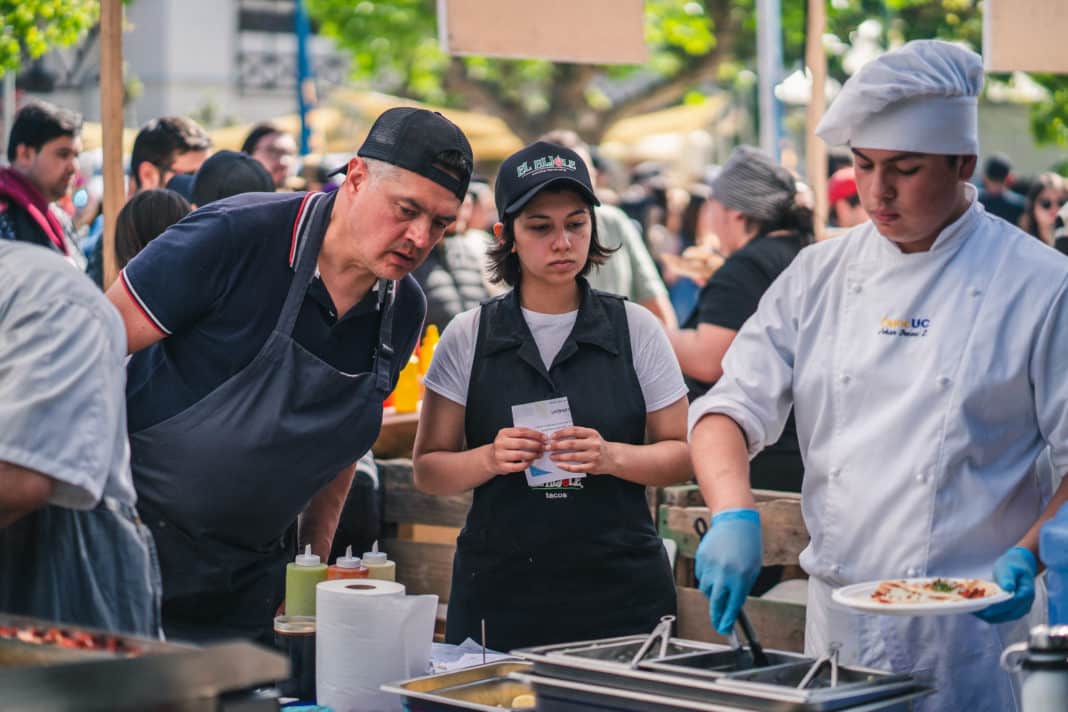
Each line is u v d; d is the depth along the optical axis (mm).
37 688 1375
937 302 2338
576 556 2832
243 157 4301
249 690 1607
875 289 2398
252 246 2439
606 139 15055
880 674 1823
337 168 2578
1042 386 2268
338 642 2197
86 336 1812
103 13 3824
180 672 1469
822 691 1694
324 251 2469
